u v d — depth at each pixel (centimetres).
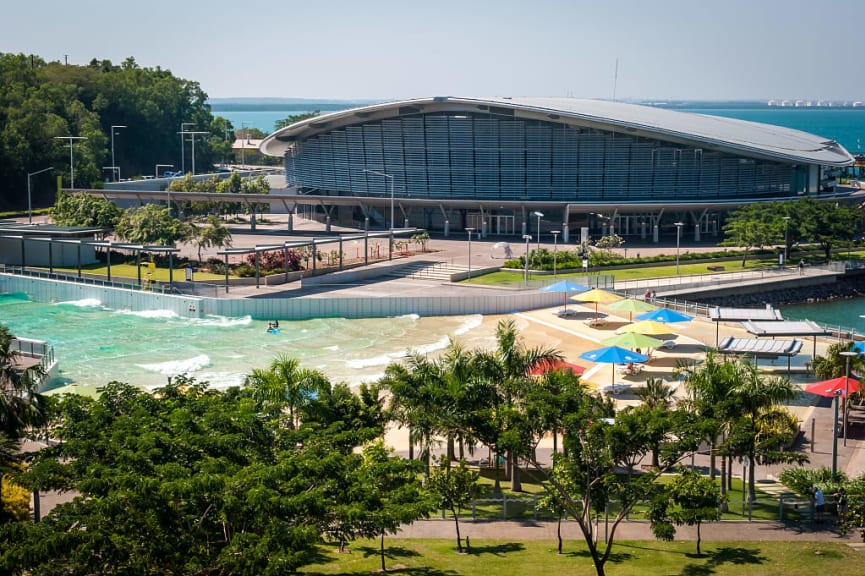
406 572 3922
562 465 4075
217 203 18075
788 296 12088
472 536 4588
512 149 16225
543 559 4178
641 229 15912
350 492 3716
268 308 9975
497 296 10200
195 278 11475
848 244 13462
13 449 4316
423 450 4969
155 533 3362
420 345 8750
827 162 16400
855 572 3991
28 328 9469
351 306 10056
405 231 13425
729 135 16312
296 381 5097
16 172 19862
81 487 3453
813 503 4722
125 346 8700
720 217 16062
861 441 5959
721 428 4778
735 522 4722
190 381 5181
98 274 11550
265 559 3262
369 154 17400
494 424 4419
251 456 3950
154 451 3722
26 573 3425
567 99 17975
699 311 9862
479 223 16500
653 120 16162
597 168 16088
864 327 10638
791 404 6706
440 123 16475
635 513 4569
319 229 16962
